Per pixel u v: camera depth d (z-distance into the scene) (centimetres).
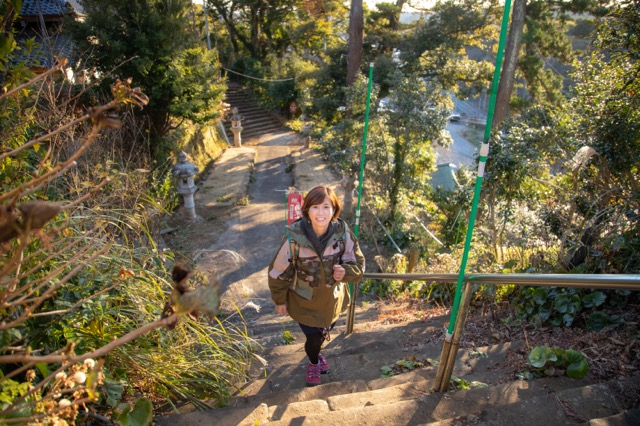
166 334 276
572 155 595
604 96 555
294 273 280
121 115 842
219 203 1323
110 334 235
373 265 985
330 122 2005
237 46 3659
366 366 340
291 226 272
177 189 1155
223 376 301
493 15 1931
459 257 688
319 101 1938
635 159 483
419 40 1867
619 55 546
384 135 1124
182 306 96
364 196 1341
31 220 89
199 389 277
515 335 334
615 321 301
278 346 423
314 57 2339
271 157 1972
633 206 409
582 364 250
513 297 407
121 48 984
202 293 95
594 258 392
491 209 759
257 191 1504
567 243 437
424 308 558
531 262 475
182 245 1027
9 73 229
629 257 362
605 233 402
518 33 1529
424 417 227
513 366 279
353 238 282
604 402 217
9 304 125
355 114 1224
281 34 3366
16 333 155
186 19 1129
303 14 2892
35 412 145
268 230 1147
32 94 307
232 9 3291
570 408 215
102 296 225
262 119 2645
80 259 232
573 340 294
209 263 951
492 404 232
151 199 408
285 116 2725
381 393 266
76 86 750
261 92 2897
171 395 269
